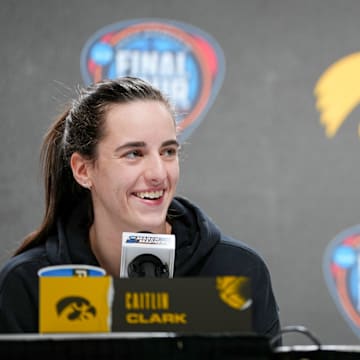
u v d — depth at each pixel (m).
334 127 12.48
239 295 4.46
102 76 12.12
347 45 12.55
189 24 12.30
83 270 4.80
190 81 12.27
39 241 6.62
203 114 12.31
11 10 12.12
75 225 6.50
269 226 12.41
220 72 12.34
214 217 12.35
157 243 5.34
